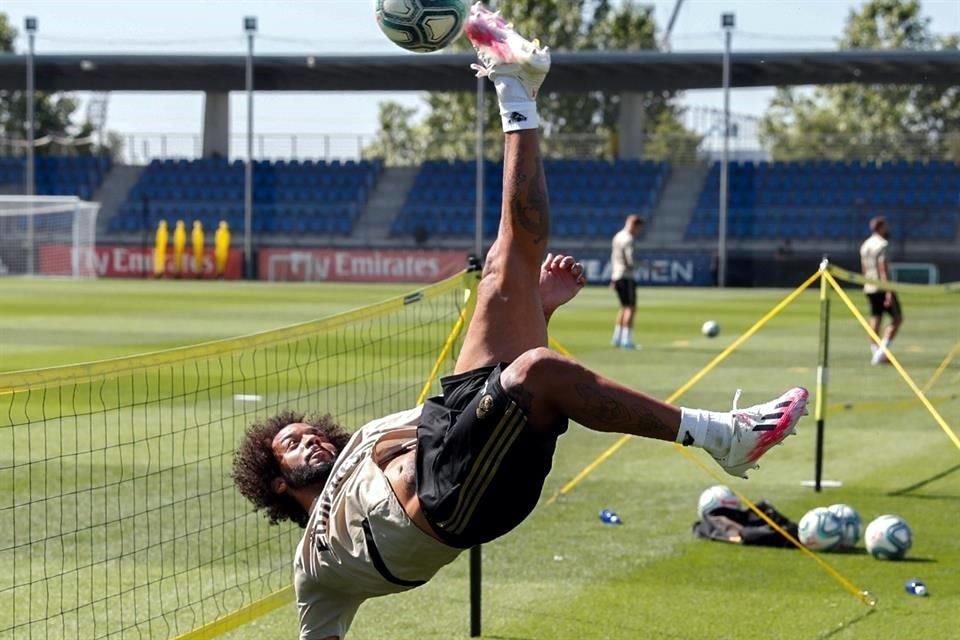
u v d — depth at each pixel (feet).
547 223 14.40
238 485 16.57
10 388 15.44
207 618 21.12
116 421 40.01
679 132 239.71
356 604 15.30
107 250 157.48
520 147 14.23
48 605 21.24
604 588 23.20
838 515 26.08
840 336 79.82
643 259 146.82
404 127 238.68
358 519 14.17
